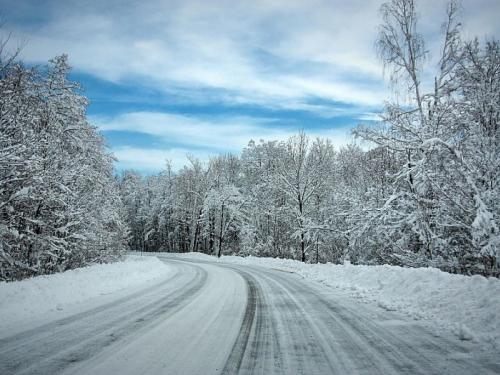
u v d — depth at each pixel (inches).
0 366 146.5
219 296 349.4
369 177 882.1
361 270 451.2
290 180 1098.1
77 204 623.8
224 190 1637.6
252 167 1770.4
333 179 1153.4
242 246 1552.7
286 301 316.2
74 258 661.9
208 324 225.3
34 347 173.9
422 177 489.4
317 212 1124.5
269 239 1418.6
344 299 322.3
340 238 963.3
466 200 451.8
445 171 458.0
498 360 146.9
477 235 390.3
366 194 783.7
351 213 730.2
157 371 141.8
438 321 213.8
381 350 166.1
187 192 1870.1
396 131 599.5
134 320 237.0
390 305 267.1
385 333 196.9
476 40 502.0
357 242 716.0
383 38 591.8
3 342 182.9
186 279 536.7
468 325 193.9
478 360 147.9
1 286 284.2
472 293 228.5
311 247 1147.3
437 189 462.0
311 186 1072.8
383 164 770.2
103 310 273.1
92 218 666.8
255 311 268.8
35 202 527.2
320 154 1122.0
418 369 139.9
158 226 2278.5
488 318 190.2
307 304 299.1
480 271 466.0
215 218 1686.8
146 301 317.7
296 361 153.6
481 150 469.7
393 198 574.6
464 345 169.0
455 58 518.0
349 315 249.0
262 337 193.6
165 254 1785.2
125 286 432.5
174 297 343.0
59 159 558.3
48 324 224.8
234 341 185.8
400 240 595.2
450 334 188.5
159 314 257.6
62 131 637.3
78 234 609.6
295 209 1060.5
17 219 497.4
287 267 841.5
